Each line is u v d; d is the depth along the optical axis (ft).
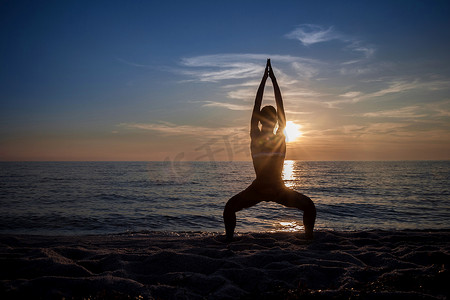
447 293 7.63
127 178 131.23
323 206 46.44
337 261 10.69
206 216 38.19
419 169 247.91
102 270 10.28
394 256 11.56
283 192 14.10
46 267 9.71
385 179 124.26
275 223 30.96
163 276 9.05
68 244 16.03
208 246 14.25
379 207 45.91
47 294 7.43
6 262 10.14
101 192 71.20
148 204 50.78
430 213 40.88
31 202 52.37
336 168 271.69
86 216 37.68
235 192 72.49
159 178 130.31
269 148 13.67
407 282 8.21
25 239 18.51
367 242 15.55
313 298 7.25
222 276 8.96
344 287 8.11
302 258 10.98
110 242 16.67
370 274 9.35
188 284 8.46
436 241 16.16
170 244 15.17
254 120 13.88
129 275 9.12
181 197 61.67
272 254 11.39
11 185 92.12
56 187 85.35
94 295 7.54
